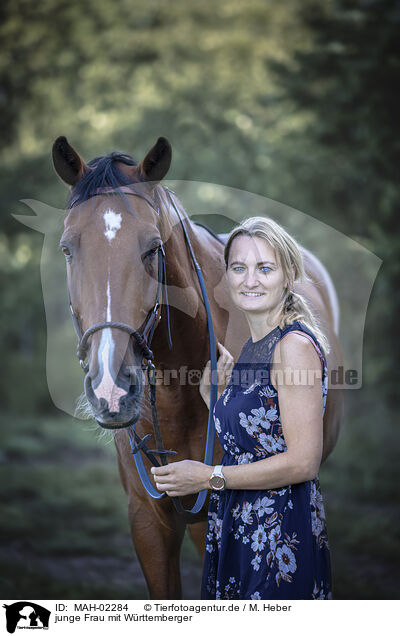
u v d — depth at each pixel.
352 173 8.05
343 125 7.41
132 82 13.51
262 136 11.06
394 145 7.06
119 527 5.54
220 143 11.62
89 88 12.96
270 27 14.12
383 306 8.23
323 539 2.04
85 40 12.97
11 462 8.19
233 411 2.05
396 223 7.78
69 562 4.66
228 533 2.05
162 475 2.08
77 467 8.00
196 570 4.62
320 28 7.32
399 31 6.80
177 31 14.50
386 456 7.12
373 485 6.13
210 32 14.48
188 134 12.00
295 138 8.68
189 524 2.73
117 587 4.14
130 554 4.88
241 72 13.34
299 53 7.36
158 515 2.60
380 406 8.92
